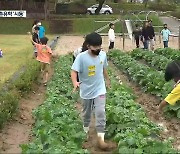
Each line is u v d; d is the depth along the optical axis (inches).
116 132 370.6
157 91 550.0
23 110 490.3
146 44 1127.6
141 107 462.9
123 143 319.6
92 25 2071.9
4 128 417.1
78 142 339.6
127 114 392.2
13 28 2039.9
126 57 889.5
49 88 587.8
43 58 669.9
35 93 597.9
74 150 307.3
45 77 671.8
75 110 458.0
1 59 959.6
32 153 293.9
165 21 2158.0
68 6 2586.1
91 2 2709.2
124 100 465.4
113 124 379.9
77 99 548.1
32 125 430.6
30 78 597.0
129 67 744.3
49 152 291.1
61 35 1943.9
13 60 932.0
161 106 293.6
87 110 354.9
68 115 414.3
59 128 356.5
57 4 2581.2
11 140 384.5
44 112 403.9
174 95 283.7
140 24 1763.0
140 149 305.4
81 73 340.5
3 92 498.3
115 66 901.2
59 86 599.5
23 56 1009.5
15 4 2103.8
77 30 2057.1
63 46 1390.3
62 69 754.8
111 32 1107.3
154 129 373.4
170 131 405.1
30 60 812.0
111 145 355.3
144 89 588.4
